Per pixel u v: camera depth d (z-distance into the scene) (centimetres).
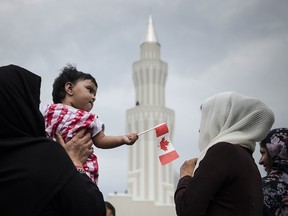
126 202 3045
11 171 178
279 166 322
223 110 265
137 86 4191
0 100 185
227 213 227
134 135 290
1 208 174
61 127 257
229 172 230
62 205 180
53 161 184
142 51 4234
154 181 3738
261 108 262
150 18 4494
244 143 251
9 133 186
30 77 201
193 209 222
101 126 271
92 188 192
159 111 3953
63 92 290
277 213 300
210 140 266
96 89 301
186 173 271
